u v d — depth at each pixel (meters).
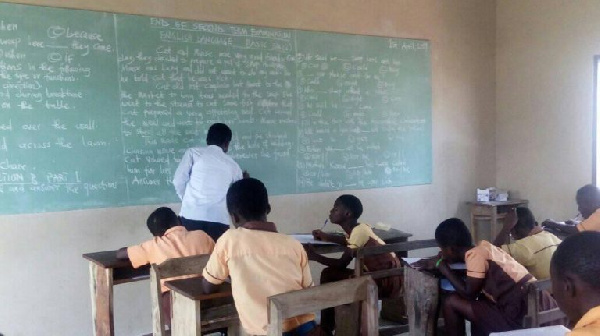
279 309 1.72
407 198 4.93
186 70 3.80
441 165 5.12
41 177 3.35
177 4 3.76
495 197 5.18
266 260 1.98
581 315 1.20
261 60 4.11
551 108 4.96
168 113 3.75
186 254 2.60
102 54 3.51
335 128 4.50
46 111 3.35
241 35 4.02
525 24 5.12
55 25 3.36
